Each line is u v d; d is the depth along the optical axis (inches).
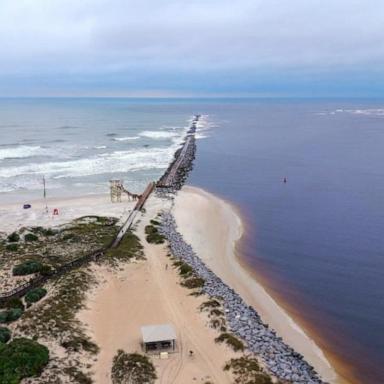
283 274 2287.2
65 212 3179.1
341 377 1486.2
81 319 1670.8
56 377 1309.1
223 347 1520.7
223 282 2111.2
